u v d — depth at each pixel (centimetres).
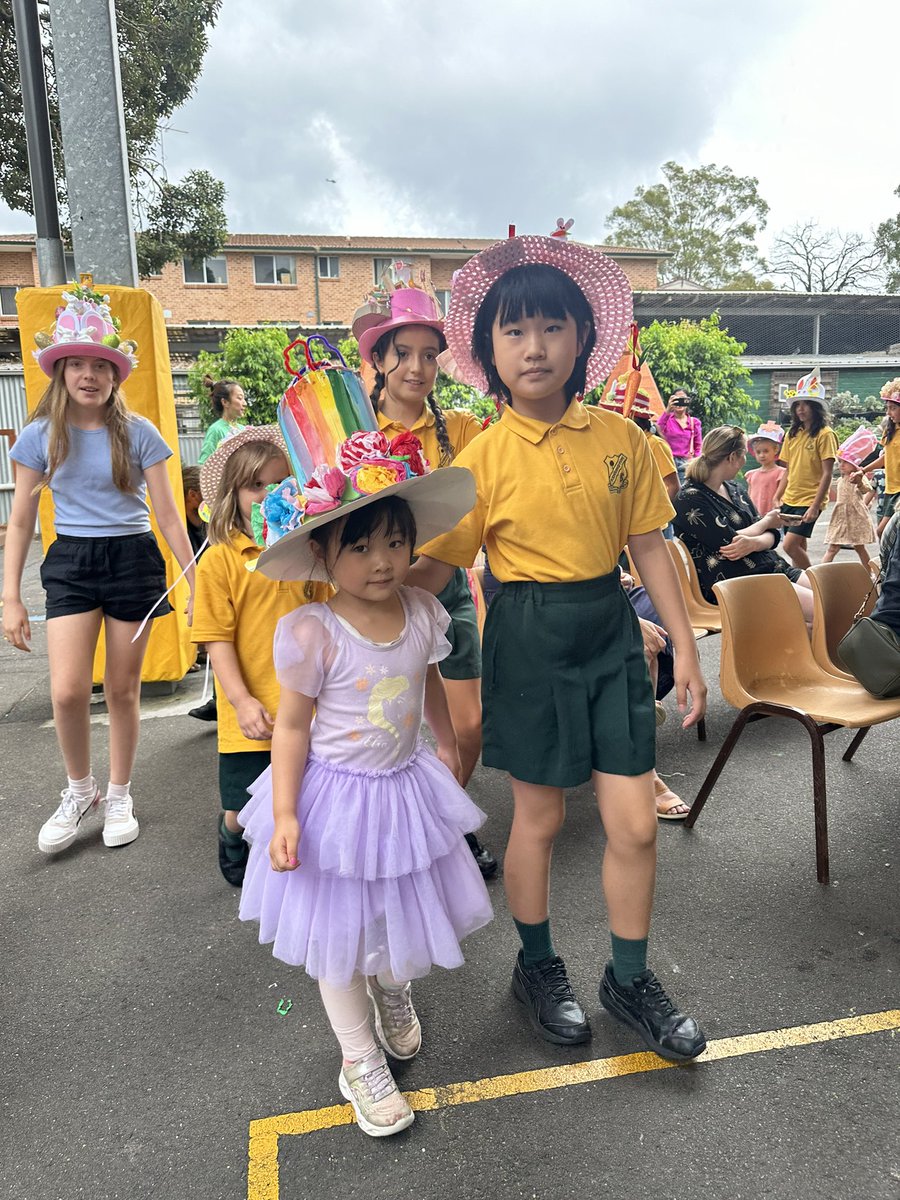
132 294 457
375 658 183
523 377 190
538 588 196
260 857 191
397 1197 170
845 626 372
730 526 452
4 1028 226
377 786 183
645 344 1759
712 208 4084
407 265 276
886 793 347
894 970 235
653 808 201
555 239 190
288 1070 207
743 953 244
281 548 174
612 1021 218
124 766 334
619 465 200
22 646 315
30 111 485
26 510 311
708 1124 184
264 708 243
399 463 177
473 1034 216
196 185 1630
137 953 259
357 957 178
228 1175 177
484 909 193
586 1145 180
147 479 324
